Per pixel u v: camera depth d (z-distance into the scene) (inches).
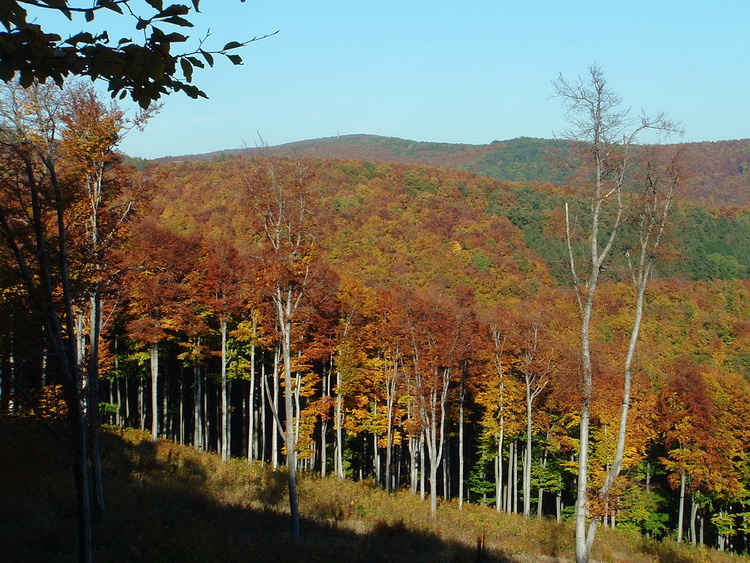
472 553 800.3
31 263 337.7
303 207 774.5
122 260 659.4
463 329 1310.3
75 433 330.3
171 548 527.2
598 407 774.5
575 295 727.7
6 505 568.4
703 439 1397.6
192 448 1401.3
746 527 1504.7
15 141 390.3
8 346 346.3
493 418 1608.0
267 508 847.7
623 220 690.8
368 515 985.5
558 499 1702.8
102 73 141.1
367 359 1545.3
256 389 1931.6
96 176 620.7
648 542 1101.7
